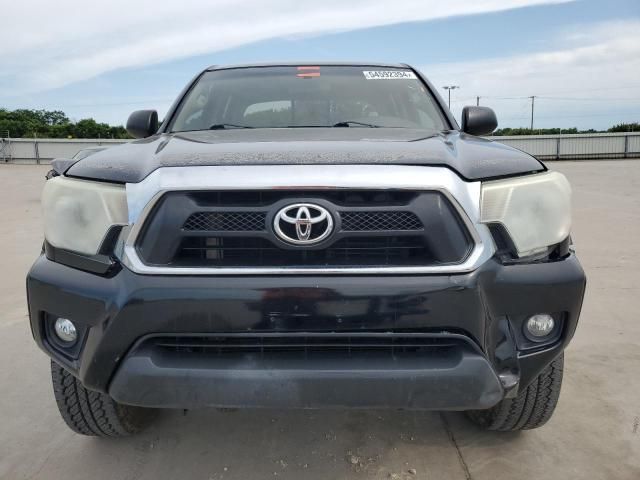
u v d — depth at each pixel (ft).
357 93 10.08
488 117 9.62
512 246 5.93
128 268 5.73
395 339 5.81
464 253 5.75
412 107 9.82
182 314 5.65
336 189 5.63
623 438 8.10
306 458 7.70
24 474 7.38
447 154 6.19
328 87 10.22
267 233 5.63
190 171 5.76
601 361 10.69
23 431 8.43
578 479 7.20
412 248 5.76
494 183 5.92
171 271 5.65
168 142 7.28
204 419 8.74
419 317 5.66
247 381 5.63
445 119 9.60
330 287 5.62
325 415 8.82
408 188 5.67
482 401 5.77
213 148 6.44
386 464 7.54
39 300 6.22
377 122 9.33
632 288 15.46
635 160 83.66
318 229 5.65
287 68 10.96
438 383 5.65
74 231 6.04
